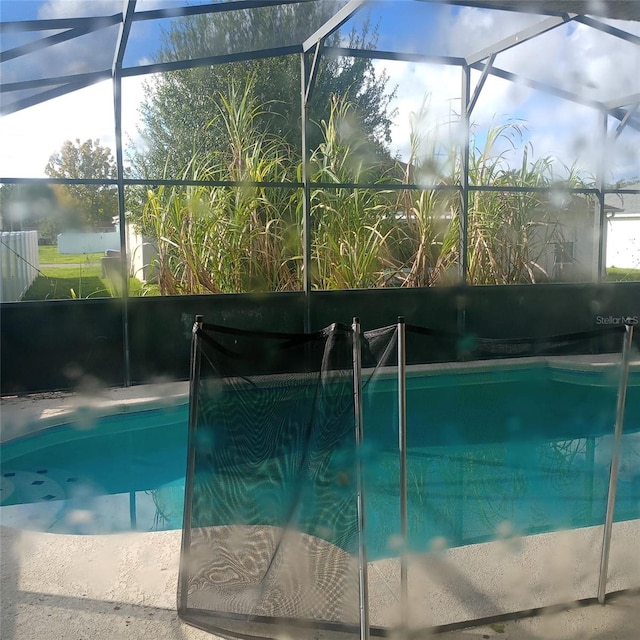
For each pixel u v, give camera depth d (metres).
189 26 6.02
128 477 4.70
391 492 3.70
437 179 8.03
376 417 3.74
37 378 6.02
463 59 7.05
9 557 2.74
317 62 6.30
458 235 7.77
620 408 2.46
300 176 7.83
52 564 2.67
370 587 2.44
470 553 2.77
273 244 7.39
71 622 2.23
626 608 2.31
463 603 2.33
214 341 2.37
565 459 4.52
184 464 4.98
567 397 6.19
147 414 5.65
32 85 5.96
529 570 2.59
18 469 4.83
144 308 6.29
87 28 5.16
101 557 2.74
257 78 10.81
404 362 2.26
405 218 7.99
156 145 10.86
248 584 2.31
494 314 7.44
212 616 2.26
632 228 10.38
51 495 4.33
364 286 7.46
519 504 3.66
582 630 2.18
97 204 8.89
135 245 8.84
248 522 2.35
